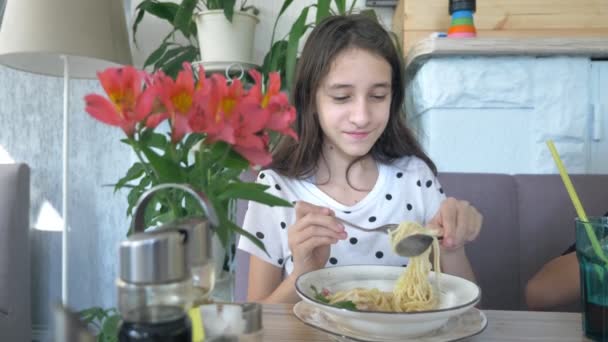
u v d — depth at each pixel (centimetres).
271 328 55
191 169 42
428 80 139
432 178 116
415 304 60
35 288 189
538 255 111
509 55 137
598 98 139
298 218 80
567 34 150
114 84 38
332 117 95
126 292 29
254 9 172
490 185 115
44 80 183
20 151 186
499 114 139
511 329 56
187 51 158
